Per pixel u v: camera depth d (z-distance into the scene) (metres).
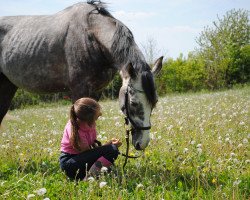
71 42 6.64
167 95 35.28
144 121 5.32
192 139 7.26
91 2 6.86
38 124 12.69
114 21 6.36
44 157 6.58
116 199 4.18
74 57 6.60
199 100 19.36
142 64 5.38
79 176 5.22
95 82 6.59
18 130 10.19
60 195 4.50
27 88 7.51
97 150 5.16
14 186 4.85
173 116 11.03
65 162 5.20
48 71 7.03
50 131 9.43
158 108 14.69
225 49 40.91
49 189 4.65
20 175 5.37
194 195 4.43
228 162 5.68
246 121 9.40
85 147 5.13
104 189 4.47
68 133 5.21
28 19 7.64
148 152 6.43
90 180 4.40
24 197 4.23
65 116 15.23
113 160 5.22
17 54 7.38
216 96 22.25
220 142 6.63
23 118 16.53
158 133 8.10
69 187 4.73
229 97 20.22
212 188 4.58
